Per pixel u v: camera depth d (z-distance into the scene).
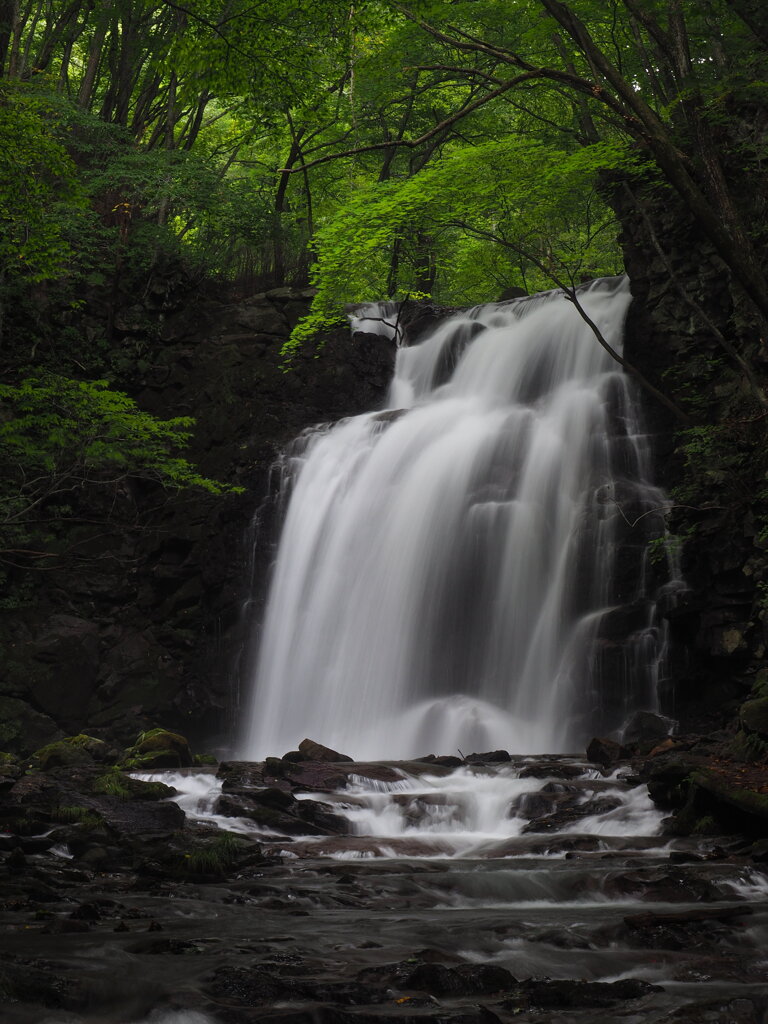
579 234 27.86
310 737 19.98
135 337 27.06
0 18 25.06
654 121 11.38
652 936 6.80
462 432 21.09
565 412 20.27
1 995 5.10
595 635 17.20
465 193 18.81
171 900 7.99
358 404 25.02
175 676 22.47
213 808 11.91
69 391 19.66
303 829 11.34
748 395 16.84
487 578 19.08
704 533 16.31
